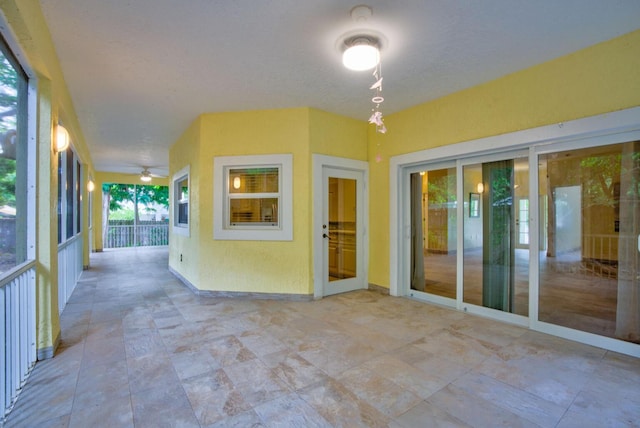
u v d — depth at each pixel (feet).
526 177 10.51
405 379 7.07
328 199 14.43
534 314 10.07
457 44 8.56
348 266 15.15
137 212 39.22
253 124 13.92
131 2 6.82
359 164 15.20
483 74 10.39
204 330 10.02
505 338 9.42
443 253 13.07
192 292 15.07
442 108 12.30
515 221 10.83
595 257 9.16
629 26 7.80
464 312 11.92
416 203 14.03
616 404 6.15
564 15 7.32
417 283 13.97
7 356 6.06
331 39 8.33
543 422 5.61
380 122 10.93
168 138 18.70
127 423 5.54
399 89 11.59
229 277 14.07
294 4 6.91
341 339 9.31
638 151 8.39
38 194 7.93
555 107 9.39
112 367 7.58
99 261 25.77
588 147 9.08
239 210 14.37
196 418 5.68
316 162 13.74
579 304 9.41
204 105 13.23
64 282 12.59
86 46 8.57
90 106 13.17
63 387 6.68
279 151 13.73
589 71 8.75
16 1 5.45
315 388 6.70
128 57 9.21
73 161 15.60
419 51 8.90
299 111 13.60
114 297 14.16
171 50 8.85
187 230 16.66
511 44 8.58
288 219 13.61
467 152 11.50
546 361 7.95
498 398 6.35
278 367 7.61
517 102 10.21
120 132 17.34
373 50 8.03
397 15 7.29
